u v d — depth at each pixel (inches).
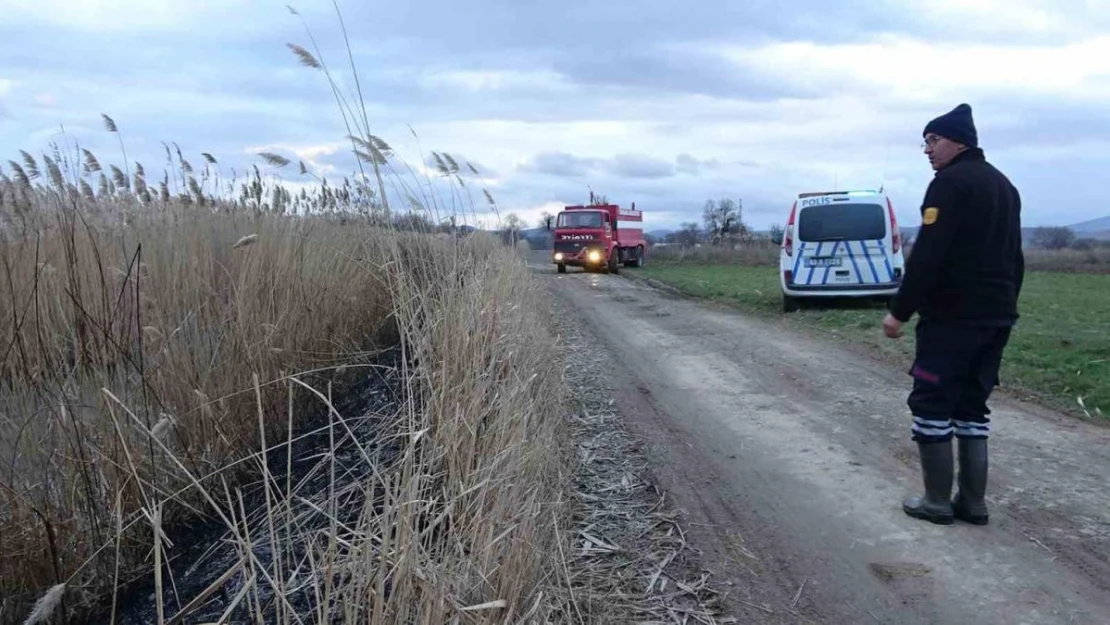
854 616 126.5
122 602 133.0
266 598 114.6
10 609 127.0
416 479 103.1
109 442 139.5
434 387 157.1
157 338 164.1
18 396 156.5
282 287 210.2
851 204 506.3
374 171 183.0
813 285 507.2
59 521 134.7
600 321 494.6
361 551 94.3
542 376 210.7
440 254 231.9
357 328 243.0
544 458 155.3
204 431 158.4
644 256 1248.8
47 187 213.3
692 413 251.4
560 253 1043.9
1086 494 172.4
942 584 135.5
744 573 141.0
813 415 245.0
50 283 176.6
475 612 93.9
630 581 135.8
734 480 187.9
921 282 151.7
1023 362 300.4
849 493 177.9
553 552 129.1
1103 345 320.2
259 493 157.4
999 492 175.3
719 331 440.1
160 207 249.4
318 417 197.9
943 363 154.9
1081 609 125.6
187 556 140.3
